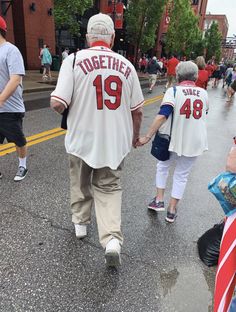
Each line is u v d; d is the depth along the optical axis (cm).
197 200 418
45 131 686
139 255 292
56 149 571
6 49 352
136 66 3309
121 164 267
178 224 352
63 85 233
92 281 255
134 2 2897
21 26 1877
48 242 299
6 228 316
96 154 248
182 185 345
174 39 4072
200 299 245
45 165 489
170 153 345
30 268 264
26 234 309
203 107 329
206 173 526
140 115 264
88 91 237
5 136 405
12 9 1844
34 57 1978
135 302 238
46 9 1998
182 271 274
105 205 262
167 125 329
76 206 296
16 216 339
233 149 181
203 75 834
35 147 575
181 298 245
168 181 476
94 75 234
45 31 2027
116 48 3575
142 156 582
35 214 346
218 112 1187
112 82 238
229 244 170
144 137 310
